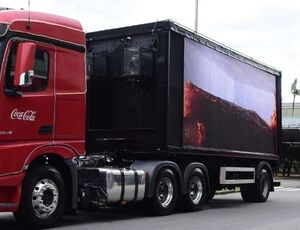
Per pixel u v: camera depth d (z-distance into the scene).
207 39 13.30
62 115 9.41
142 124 11.90
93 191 10.18
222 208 14.27
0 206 8.52
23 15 8.95
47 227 9.34
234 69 14.79
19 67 8.27
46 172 9.13
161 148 11.62
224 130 14.10
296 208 14.52
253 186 16.36
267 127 17.06
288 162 41.16
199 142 12.85
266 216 12.37
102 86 12.32
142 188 11.13
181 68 12.16
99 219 11.04
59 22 9.52
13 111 8.64
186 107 12.31
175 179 12.05
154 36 11.84
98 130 12.29
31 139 8.91
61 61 9.44
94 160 11.10
